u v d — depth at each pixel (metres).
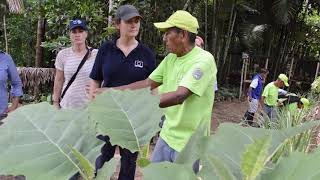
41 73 8.48
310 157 0.59
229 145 0.75
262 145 0.59
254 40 13.72
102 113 0.77
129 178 2.57
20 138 0.73
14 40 11.88
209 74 2.32
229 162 0.72
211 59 2.37
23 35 11.66
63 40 8.24
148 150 0.73
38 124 0.75
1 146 0.71
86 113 0.78
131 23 3.00
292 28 15.50
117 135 0.74
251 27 13.76
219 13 12.76
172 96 2.20
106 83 3.11
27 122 0.75
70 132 0.75
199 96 2.27
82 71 3.49
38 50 10.95
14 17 11.42
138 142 0.74
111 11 7.79
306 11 15.39
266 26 14.24
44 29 10.82
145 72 3.10
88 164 0.67
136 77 3.08
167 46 2.43
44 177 0.68
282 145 0.75
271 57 15.85
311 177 0.56
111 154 2.56
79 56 3.54
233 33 14.27
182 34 2.35
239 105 11.59
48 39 9.33
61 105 3.58
